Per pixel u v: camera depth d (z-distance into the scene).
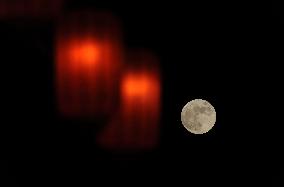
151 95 5.82
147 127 5.78
